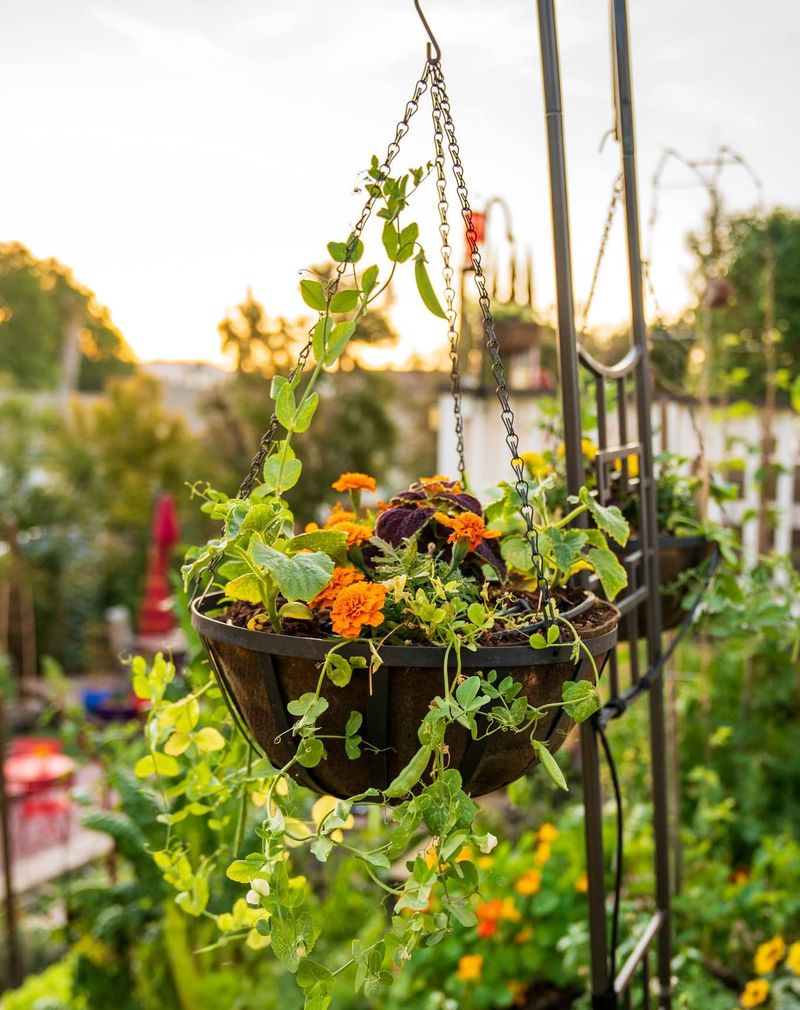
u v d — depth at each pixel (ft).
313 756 2.68
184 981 8.18
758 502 11.05
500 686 2.68
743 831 10.07
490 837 2.56
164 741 4.02
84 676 32.48
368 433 31.78
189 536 36.88
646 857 9.08
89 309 87.61
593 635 3.02
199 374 55.67
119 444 38.83
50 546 34.60
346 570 2.96
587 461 5.12
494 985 8.33
